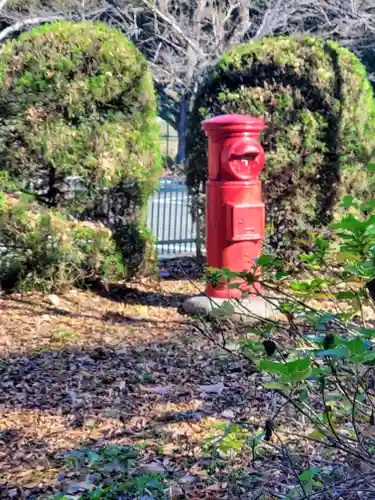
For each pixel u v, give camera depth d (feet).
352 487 8.34
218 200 22.81
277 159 28.12
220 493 12.05
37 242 25.66
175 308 24.90
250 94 28.55
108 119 27.20
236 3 59.62
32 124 26.55
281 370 6.21
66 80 26.55
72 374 18.53
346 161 28.73
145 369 18.76
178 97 78.59
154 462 13.50
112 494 12.13
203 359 19.08
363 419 9.46
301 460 10.53
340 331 9.18
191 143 30.25
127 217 27.66
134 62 27.27
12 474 13.35
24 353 20.18
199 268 31.17
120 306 25.17
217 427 13.29
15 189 26.71
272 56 28.60
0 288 25.68
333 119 28.60
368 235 7.88
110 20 60.13
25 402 16.76
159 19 67.97
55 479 13.05
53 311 24.21
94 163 26.99
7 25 65.77
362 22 57.77
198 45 58.85
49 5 62.08
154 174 27.89
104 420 15.70
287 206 28.12
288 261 27.78
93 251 26.32
